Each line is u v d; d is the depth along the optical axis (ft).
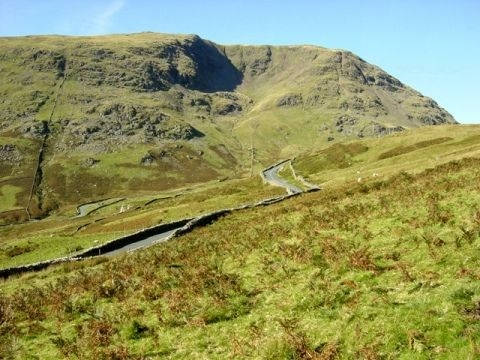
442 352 34.40
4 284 108.47
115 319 60.59
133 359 48.01
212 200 290.15
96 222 374.43
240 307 54.24
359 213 86.84
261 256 73.05
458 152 222.69
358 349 37.88
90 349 52.75
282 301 52.44
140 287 73.00
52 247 196.65
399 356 35.73
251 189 387.55
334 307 46.98
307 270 60.08
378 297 45.39
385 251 58.85
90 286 79.66
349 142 498.28
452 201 74.95
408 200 86.28
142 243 156.66
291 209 127.44
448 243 54.29
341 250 63.57
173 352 48.01
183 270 77.30
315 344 40.96
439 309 39.11
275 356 40.96
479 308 37.70
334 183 267.18
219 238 105.70
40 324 65.51
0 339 61.00
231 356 43.60
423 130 407.23
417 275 48.16
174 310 58.70
